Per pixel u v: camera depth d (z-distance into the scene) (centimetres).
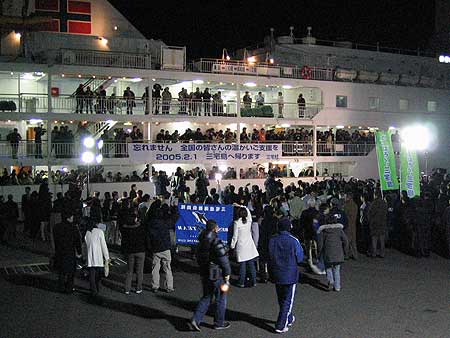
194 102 3095
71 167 3019
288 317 956
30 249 1825
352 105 3606
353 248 1605
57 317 1045
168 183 2642
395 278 1361
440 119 3997
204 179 2592
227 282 951
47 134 2750
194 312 998
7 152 2702
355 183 2553
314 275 1405
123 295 1213
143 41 3266
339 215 1530
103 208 2081
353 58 3950
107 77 2930
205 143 3014
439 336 912
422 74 4259
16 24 2934
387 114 3747
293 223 1745
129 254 1212
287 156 3266
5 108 2695
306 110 3466
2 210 1916
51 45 3048
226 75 3156
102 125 3011
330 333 930
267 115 3300
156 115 2970
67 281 1230
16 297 1207
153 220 1242
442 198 1873
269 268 948
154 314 1059
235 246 1280
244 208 1285
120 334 937
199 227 1501
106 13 3234
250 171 3231
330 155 3450
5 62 2661
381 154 1814
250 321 1009
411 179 1861
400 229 1805
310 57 3803
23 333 947
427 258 1627
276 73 3347
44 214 1983
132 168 3144
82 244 1392
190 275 1425
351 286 1279
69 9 3127
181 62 3045
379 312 1058
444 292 1216
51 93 2828
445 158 4019
